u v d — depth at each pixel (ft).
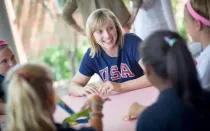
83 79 6.31
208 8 4.18
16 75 3.12
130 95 5.36
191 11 4.36
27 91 2.96
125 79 6.13
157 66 3.19
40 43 9.80
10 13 8.63
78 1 8.54
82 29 8.98
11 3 8.75
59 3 9.51
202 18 4.24
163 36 3.19
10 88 3.04
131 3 9.30
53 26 9.73
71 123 4.26
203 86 4.28
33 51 9.79
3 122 5.14
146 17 9.30
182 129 3.18
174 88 3.18
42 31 9.66
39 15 9.42
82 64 6.30
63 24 9.77
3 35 8.07
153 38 3.22
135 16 8.77
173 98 3.19
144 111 3.36
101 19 5.79
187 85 3.09
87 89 5.77
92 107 3.95
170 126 3.18
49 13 9.54
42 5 9.35
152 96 5.16
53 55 10.17
